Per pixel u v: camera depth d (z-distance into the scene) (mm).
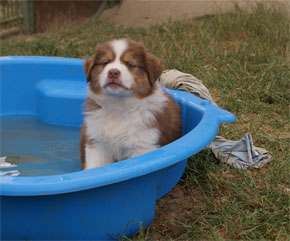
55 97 1595
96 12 3240
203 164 1317
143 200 1114
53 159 1404
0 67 1649
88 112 1282
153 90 1265
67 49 2221
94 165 1269
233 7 2682
